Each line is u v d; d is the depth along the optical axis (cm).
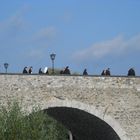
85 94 5050
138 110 5231
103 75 5162
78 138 6347
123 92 5200
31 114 4116
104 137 5566
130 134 5184
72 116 5469
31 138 3953
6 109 4231
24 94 4784
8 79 4747
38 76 4853
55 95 4916
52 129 4725
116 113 5162
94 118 5184
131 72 5472
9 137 3869
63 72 5362
